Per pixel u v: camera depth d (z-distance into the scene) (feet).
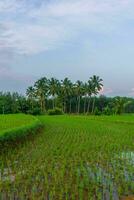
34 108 391.04
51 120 231.50
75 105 529.86
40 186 55.93
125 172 68.08
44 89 432.25
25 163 75.36
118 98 424.46
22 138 109.81
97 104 555.69
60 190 53.67
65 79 445.78
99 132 145.59
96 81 443.73
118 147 101.60
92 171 68.28
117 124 201.16
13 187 55.31
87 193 52.70
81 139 119.34
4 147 91.76
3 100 400.47
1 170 67.87
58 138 121.08
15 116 236.43
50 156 84.38
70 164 74.59
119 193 52.54
